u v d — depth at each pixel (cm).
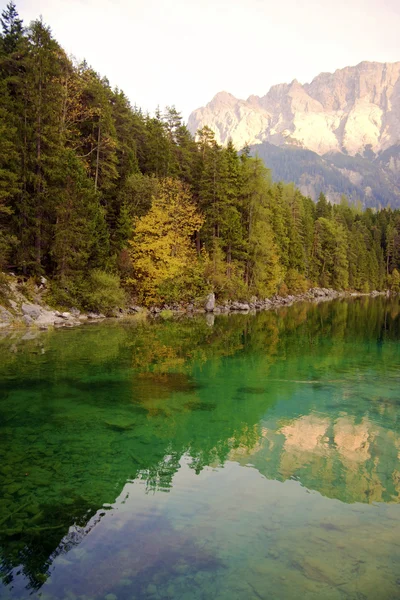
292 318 4209
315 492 763
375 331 3259
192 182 5325
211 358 2020
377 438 1038
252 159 5625
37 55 3228
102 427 1073
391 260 12000
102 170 4059
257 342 2573
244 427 1098
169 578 526
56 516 662
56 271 3353
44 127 3181
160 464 866
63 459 877
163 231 4303
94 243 3484
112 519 657
